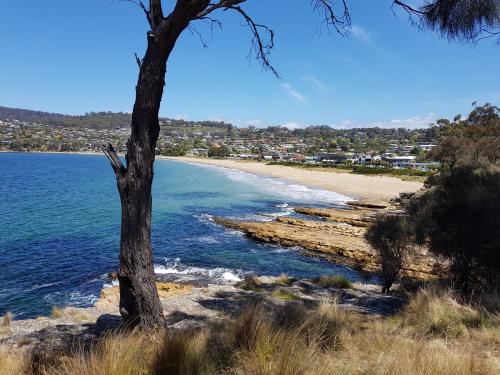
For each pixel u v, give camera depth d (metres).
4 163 123.44
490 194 10.91
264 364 3.59
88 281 18.58
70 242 26.38
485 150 44.56
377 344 4.91
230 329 5.00
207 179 87.69
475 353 4.61
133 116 6.05
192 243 27.58
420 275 18.28
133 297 6.10
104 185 69.38
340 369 3.69
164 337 4.48
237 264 22.89
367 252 24.47
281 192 64.31
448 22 5.88
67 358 4.27
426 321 6.61
